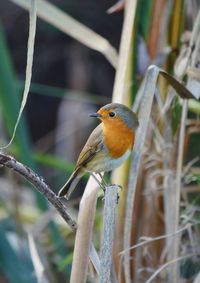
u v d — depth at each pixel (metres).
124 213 8.91
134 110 8.67
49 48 24.00
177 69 8.89
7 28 23.98
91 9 22.77
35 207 13.12
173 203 8.75
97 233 10.85
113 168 8.84
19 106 10.70
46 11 9.88
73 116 19.92
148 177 9.20
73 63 23.56
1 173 17.92
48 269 9.63
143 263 9.20
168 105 8.90
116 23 22.78
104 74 23.53
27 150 10.71
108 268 6.81
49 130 24.05
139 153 7.94
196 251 9.23
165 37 9.30
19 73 24.08
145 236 9.17
